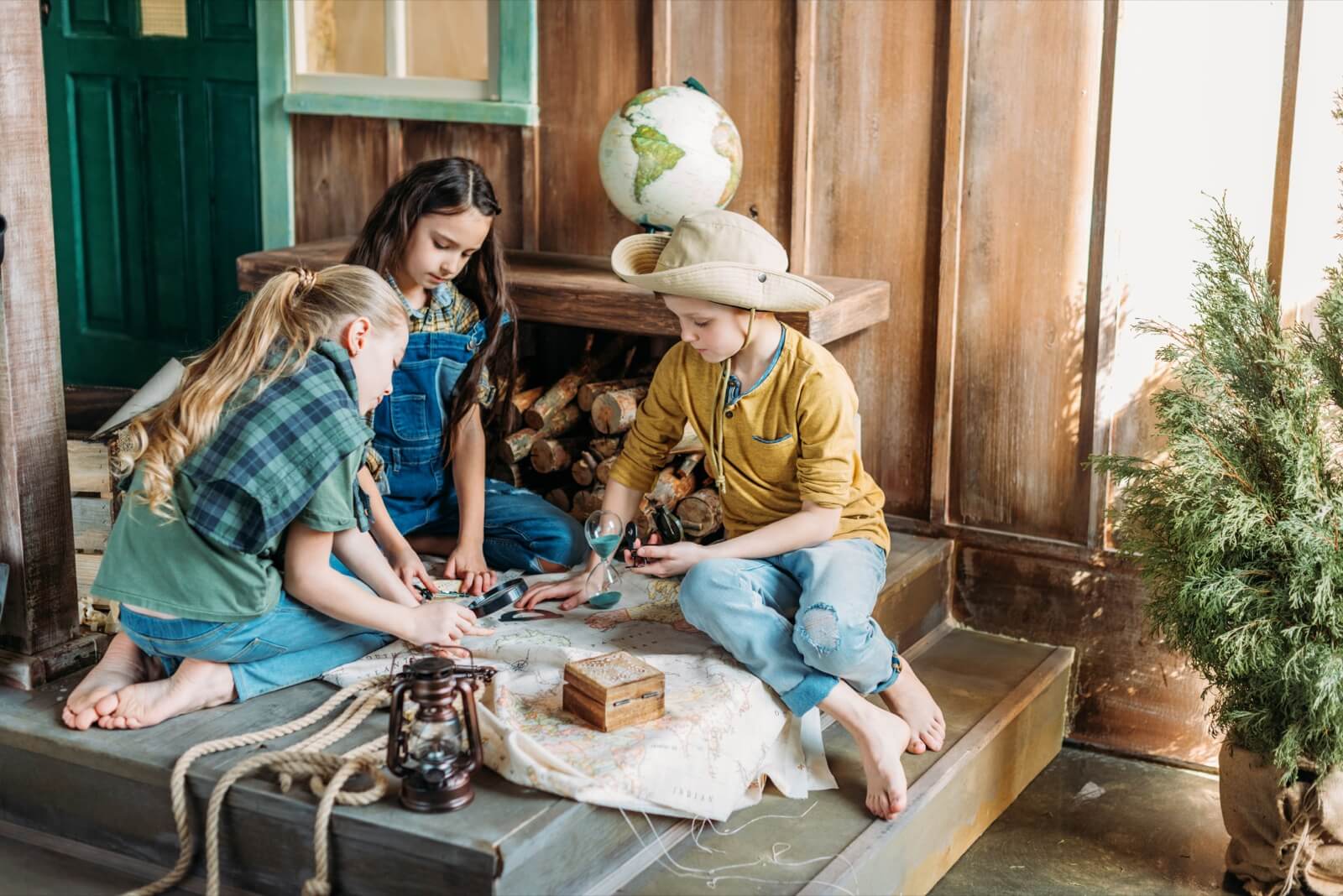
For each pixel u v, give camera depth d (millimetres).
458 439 2934
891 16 3115
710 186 3080
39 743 2188
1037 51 2982
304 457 2109
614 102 3451
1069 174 2998
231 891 2064
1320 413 2525
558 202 3578
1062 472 3127
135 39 3998
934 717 2541
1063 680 3084
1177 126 2893
